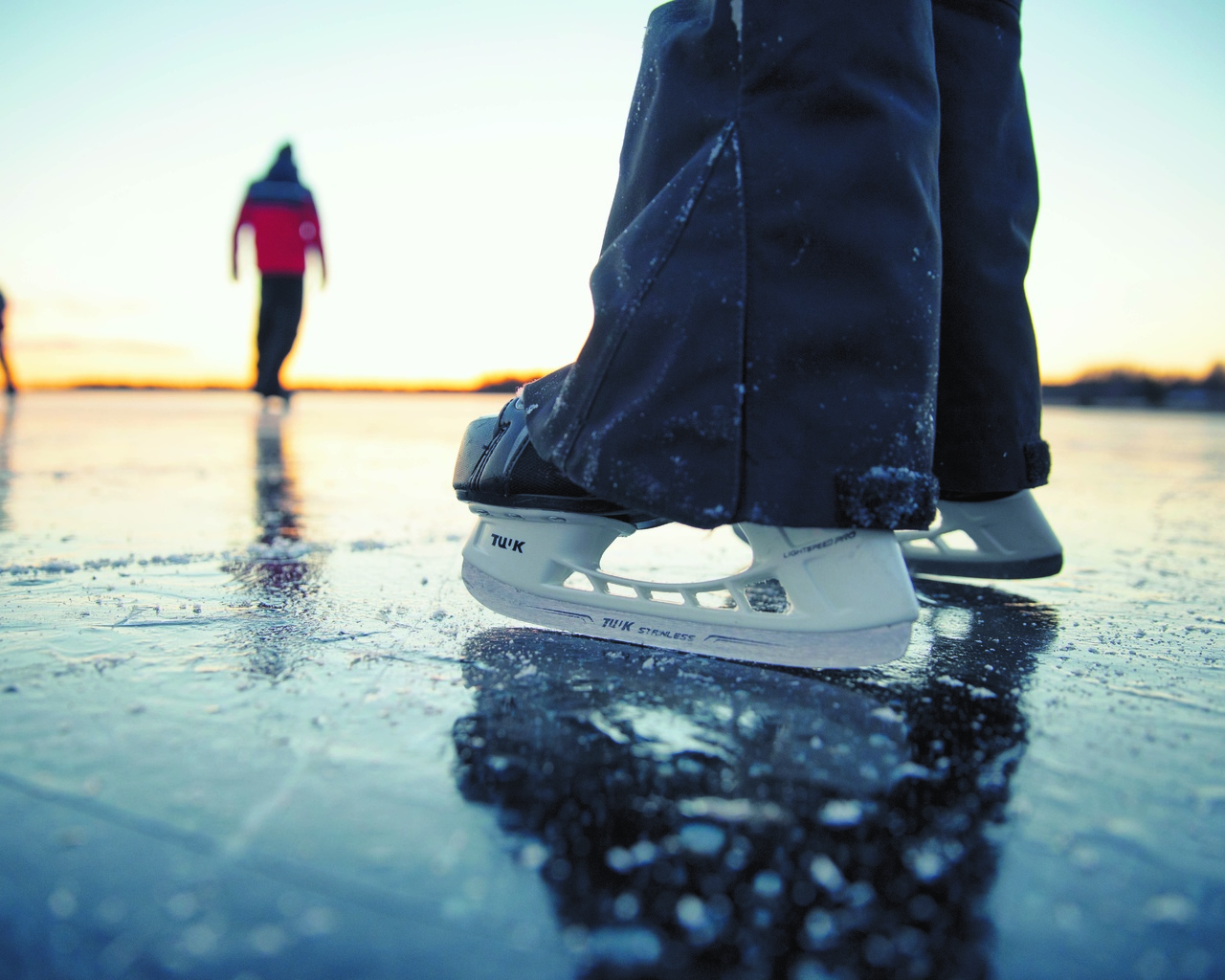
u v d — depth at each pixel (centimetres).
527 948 48
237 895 52
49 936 48
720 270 96
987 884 56
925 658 112
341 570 160
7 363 987
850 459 94
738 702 92
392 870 56
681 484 96
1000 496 154
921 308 98
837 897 54
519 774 71
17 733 77
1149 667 109
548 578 122
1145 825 65
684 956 48
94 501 249
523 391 125
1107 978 48
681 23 107
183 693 89
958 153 136
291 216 732
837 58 96
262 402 816
